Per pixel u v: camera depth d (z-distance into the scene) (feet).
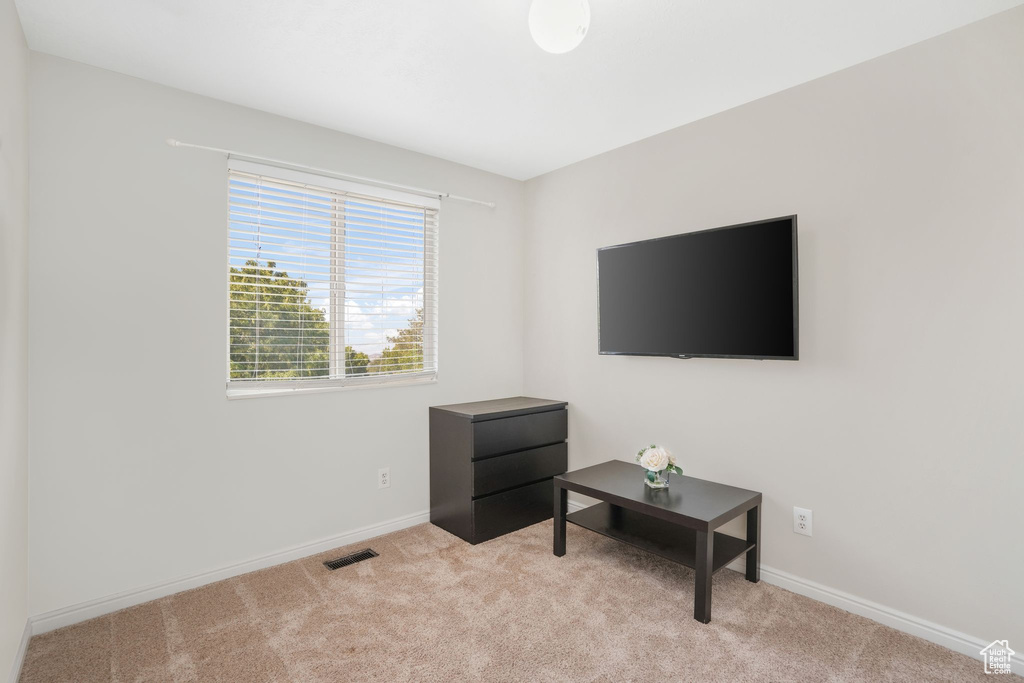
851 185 7.09
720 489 8.17
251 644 6.36
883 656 6.13
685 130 9.04
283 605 7.28
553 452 10.84
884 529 6.87
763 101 8.01
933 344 6.44
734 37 6.36
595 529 8.43
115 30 6.21
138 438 7.33
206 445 7.91
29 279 6.51
